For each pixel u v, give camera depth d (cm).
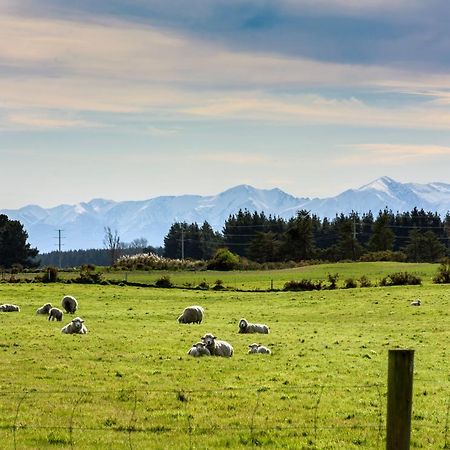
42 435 3306
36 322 8844
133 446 3167
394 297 12950
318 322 10219
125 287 15988
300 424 3672
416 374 5459
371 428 3600
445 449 3294
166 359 5794
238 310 11962
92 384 4597
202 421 3672
